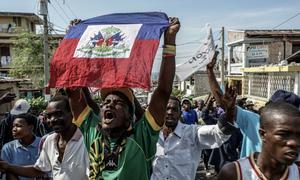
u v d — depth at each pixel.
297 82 14.87
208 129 3.54
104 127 2.29
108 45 2.29
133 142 2.29
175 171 3.76
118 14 2.47
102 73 2.24
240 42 26.30
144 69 2.15
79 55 2.32
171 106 3.79
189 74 4.09
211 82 3.48
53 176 3.13
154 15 2.42
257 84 20.17
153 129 2.34
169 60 2.30
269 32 26.11
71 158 3.01
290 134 1.80
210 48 3.72
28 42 30.84
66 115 3.03
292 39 25.52
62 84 2.31
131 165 2.26
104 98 2.40
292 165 2.00
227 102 2.82
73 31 2.46
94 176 2.31
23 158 3.83
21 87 27.06
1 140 4.91
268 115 1.87
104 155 2.30
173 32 2.29
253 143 3.08
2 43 37.28
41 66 30.83
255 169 1.96
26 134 3.84
